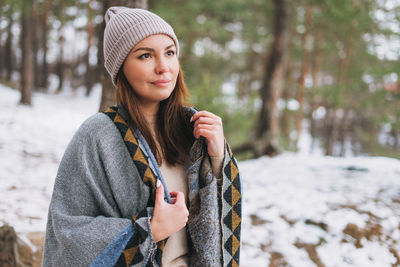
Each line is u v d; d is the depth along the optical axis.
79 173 0.96
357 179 4.98
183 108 1.19
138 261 0.89
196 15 15.76
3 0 10.77
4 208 3.81
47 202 4.25
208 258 1.05
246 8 18.47
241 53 21.48
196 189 1.08
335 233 3.47
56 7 13.41
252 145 8.05
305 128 23.83
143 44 1.00
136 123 1.03
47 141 8.19
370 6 12.18
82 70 28.23
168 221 0.93
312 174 5.43
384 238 3.44
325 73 19.00
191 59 16.59
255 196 4.41
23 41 13.70
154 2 11.01
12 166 5.75
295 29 15.94
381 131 22.84
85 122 1.01
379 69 11.95
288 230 3.55
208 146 1.10
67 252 0.89
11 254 2.65
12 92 16.80
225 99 9.09
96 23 18.27
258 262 3.07
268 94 8.16
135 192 0.98
